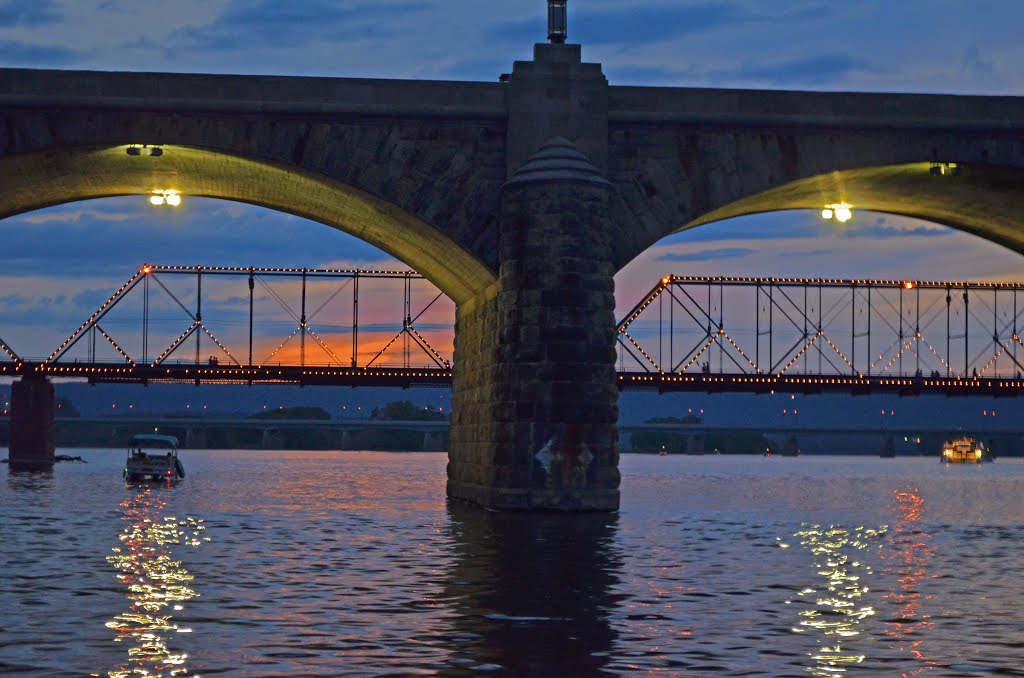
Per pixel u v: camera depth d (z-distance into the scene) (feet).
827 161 197.06
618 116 191.93
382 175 189.47
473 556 130.21
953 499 305.94
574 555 132.46
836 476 570.87
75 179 211.20
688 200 194.08
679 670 73.77
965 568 127.54
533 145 189.37
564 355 180.14
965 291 482.28
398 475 456.86
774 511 233.96
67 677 70.69
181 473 364.17
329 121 188.96
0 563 123.34
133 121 185.68
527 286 182.19
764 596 103.60
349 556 130.31
